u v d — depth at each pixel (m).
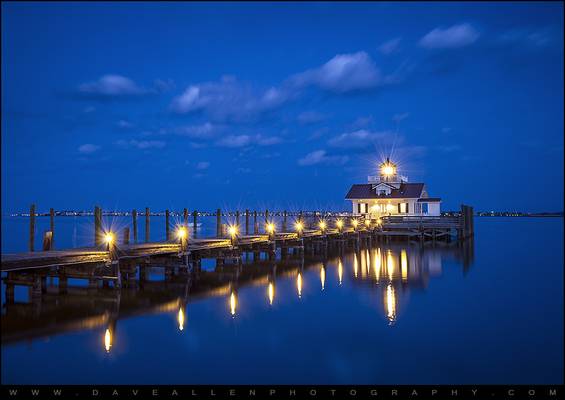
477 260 49.72
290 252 59.56
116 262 31.02
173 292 32.34
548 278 38.44
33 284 28.58
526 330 23.70
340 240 61.59
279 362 19.88
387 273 41.12
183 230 36.91
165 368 19.17
